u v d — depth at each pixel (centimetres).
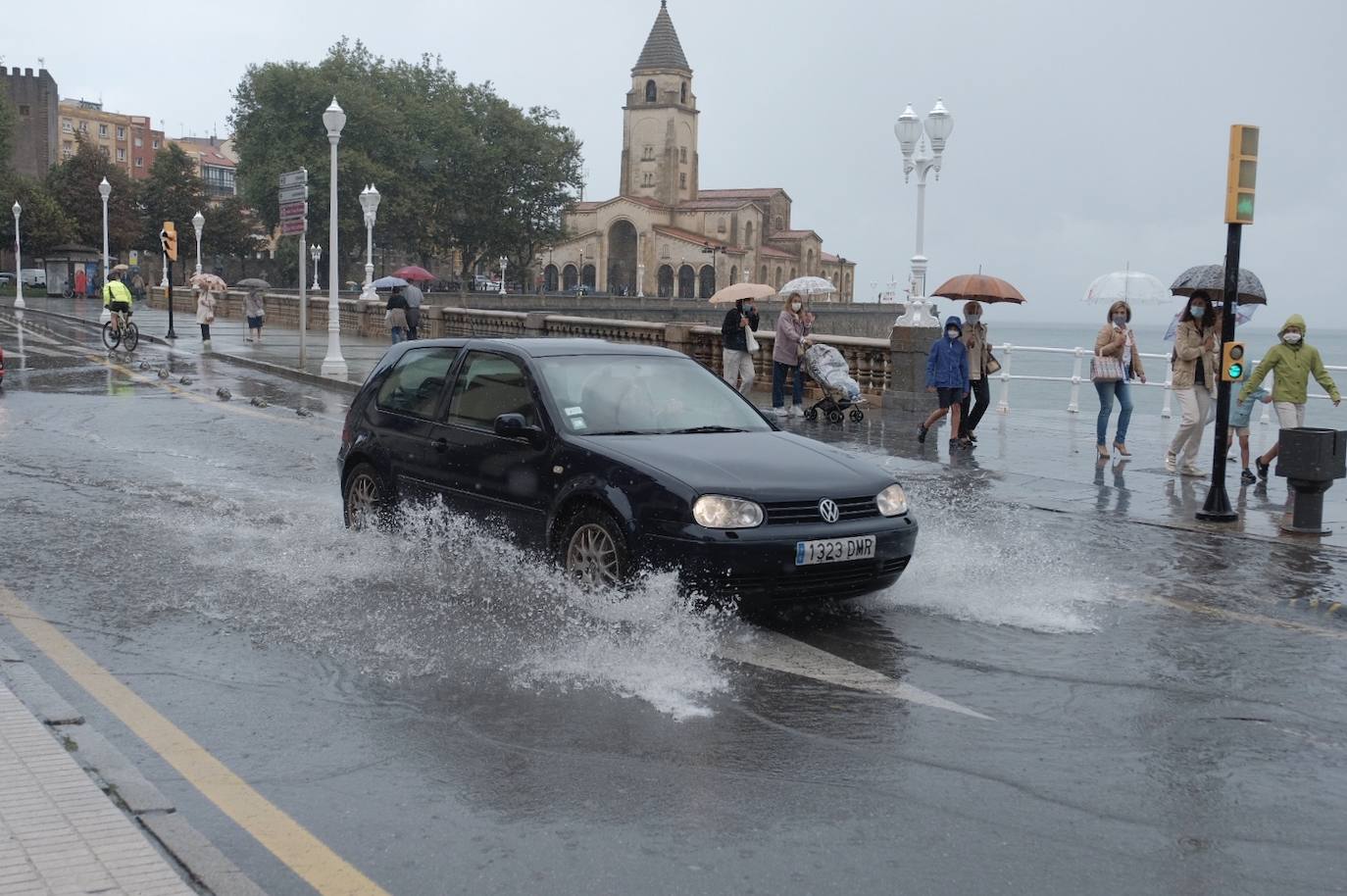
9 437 1412
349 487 888
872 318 13162
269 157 9075
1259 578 833
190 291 5706
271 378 2403
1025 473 1299
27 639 614
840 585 658
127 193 9912
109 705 520
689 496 637
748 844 398
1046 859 392
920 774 462
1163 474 1312
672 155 14725
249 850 386
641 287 13100
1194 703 557
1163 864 391
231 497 1048
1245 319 1344
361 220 9250
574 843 396
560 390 745
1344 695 575
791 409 1859
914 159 2036
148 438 1441
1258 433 1728
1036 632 672
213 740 482
